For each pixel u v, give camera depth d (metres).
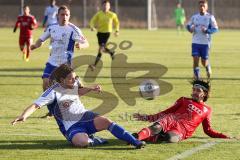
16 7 114.31
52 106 19.41
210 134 20.77
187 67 47.44
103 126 19.38
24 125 23.36
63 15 24.70
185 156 18.42
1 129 22.50
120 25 118.06
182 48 69.19
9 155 18.42
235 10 118.38
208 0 118.19
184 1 121.81
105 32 47.53
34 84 36.16
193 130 20.56
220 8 118.56
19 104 28.72
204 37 37.88
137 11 118.50
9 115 25.70
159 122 20.05
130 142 19.22
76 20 115.81
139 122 24.16
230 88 34.94
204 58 38.19
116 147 19.53
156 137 20.05
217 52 64.06
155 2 121.12
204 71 44.94
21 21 51.75
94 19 47.59
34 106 18.86
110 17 47.72
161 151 19.00
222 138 20.98
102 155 18.44
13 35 90.06
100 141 19.88
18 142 20.25
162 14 121.12
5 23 114.44
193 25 37.97
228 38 90.69
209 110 20.77
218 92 33.09
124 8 118.50
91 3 116.44
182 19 105.69
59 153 18.70
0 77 39.62
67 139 19.73
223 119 24.97
